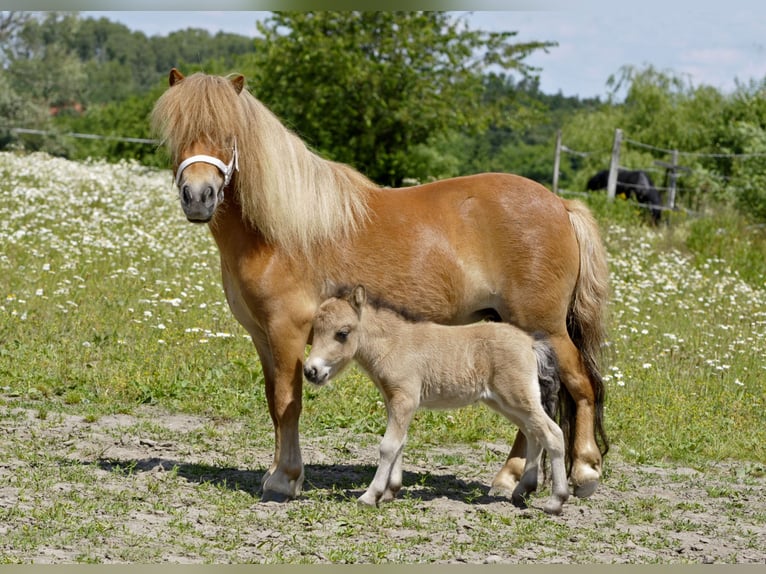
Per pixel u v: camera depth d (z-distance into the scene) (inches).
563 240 322.3
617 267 767.7
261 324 309.6
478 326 301.1
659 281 729.6
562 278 320.5
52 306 553.3
